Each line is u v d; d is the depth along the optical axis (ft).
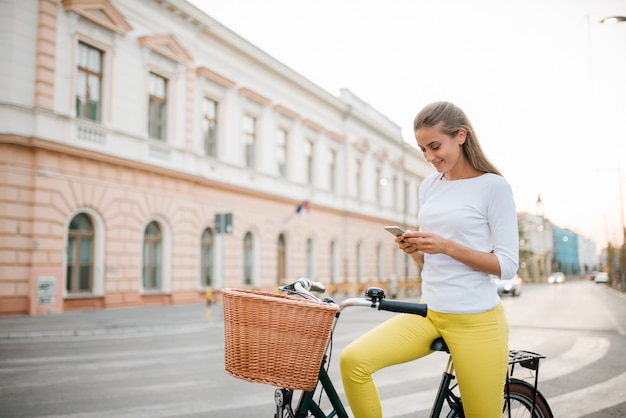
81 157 52.49
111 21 56.44
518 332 37.63
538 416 9.02
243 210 77.77
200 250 70.18
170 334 40.78
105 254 55.31
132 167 57.93
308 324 7.09
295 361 7.11
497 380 7.61
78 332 39.37
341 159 109.81
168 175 62.85
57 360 27.66
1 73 47.06
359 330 41.81
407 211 145.28
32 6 49.21
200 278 70.03
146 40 60.29
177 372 24.16
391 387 20.33
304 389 7.18
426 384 20.89
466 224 7.64
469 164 7.94
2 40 47.29
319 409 7.97
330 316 7.17
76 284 53.36
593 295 106.52
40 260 48.73
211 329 44.73
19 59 48.03
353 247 112.47
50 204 49.67
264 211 82.69
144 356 29.17
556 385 19.80
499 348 7.61
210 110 73.26
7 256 46.47
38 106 48.73
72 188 51.80
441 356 28.48
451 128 7.60
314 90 97.04
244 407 17.51
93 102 55.26
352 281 110.52
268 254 83.35
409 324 7.97
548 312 58.03
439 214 7.84
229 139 75.66
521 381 8.94
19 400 18.49
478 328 7.58
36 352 30.55
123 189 57.36
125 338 37.99
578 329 39.60
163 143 62.49
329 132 103.09
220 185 71.77
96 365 26.09
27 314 47.83
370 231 121.49
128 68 58.65
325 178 102.83
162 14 63.77
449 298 7.65
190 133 67.00
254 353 7.18
